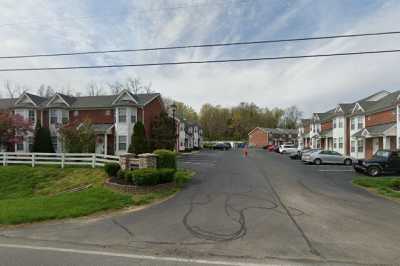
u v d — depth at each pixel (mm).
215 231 6914
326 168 23297
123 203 9969
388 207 9555
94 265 4973
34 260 5176
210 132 99625
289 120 116562
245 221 7754
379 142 30109
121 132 31281
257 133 92875
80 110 33344
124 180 13352
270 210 8992
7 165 22562
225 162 28250
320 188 13383
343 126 37750
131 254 5492
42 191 17188
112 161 20422
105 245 6008
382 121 30312
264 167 23156
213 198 10906
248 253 5543
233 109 108500
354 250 5684
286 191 12430
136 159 14883
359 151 33875
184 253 5543
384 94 35812
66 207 9016
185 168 21797
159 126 33531
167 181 13211
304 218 8070
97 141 31594
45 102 33875
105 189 12047
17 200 10148
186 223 7613
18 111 32438
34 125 32250
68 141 25234
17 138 25203
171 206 9719
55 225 7520
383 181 14977
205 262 5113
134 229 7125
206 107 105375
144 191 11844
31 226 7438
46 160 22984
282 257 5344
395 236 6531
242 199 10695
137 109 32062
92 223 7699
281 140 93625
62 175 19625
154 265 4980
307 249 5738
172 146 33094
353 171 21078
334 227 7223
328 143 44906
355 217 8203
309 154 27469
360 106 34188
